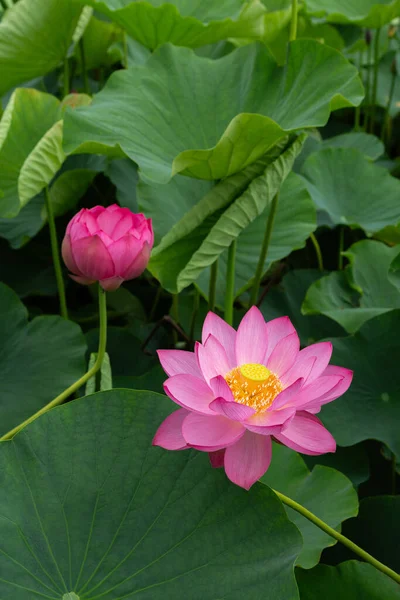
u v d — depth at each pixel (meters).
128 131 1.64
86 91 2.45
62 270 2.05
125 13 1.94
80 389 1.64
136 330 1.94
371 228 1.98
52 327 1.68
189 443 1.25
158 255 1.70
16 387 1.60
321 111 1.58
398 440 1.58
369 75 3.15
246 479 1.26
